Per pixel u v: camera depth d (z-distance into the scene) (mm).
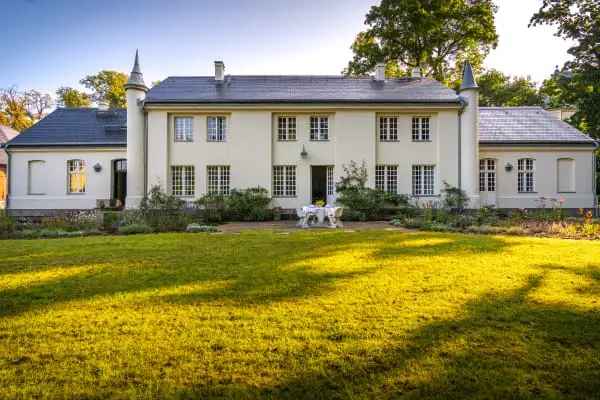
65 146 19172
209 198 17156
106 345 2889
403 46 28203
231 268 5625
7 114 37344
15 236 10195
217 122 18484
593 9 19500
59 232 10734
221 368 2523
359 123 18359
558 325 3223
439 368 2479
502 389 2221
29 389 2258
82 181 19562
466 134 18109
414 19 26281
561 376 2373
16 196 18984
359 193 17359
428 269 5465
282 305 3842
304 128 18641
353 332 3102
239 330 3178
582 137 19891
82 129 20344
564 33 20234
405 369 2469
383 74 20812
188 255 6762
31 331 3170
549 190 19609
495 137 19953
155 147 17797
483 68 31016
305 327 3230
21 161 19094
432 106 18156
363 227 13328
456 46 28438
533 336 2992
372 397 2150
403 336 3008
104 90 39562
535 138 19922
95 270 5516
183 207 17219
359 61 30203
